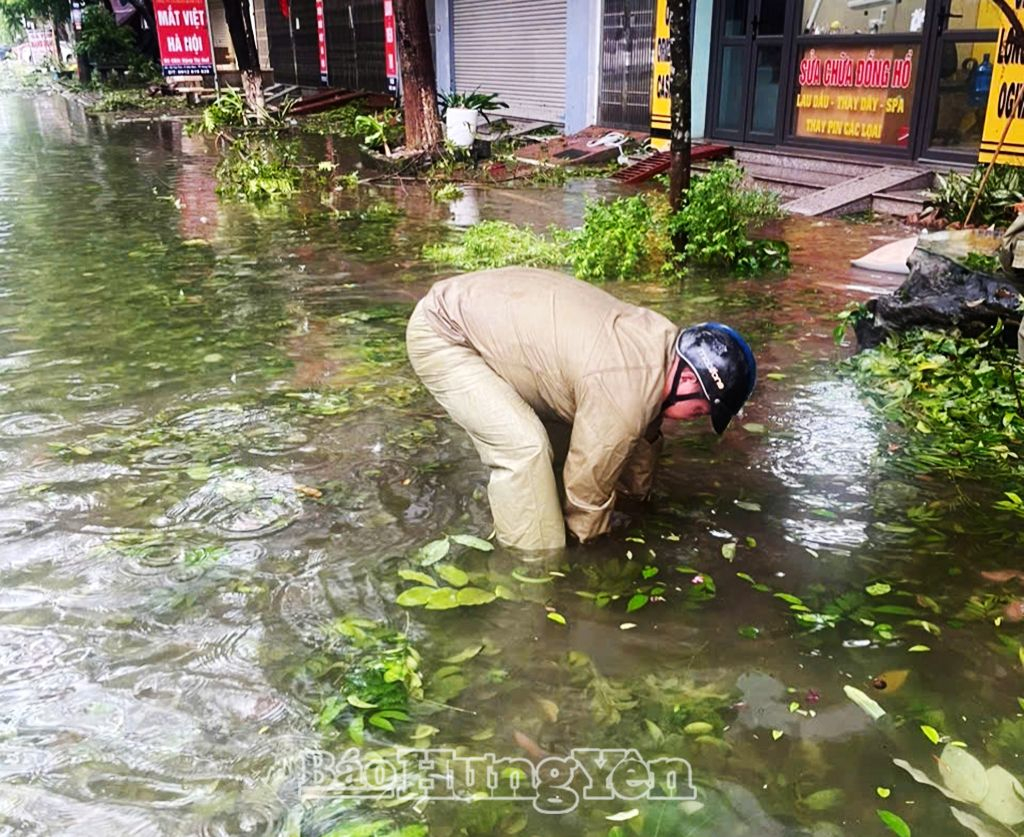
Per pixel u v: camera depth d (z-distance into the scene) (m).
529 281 3.30
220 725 2.55
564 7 15.47
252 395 4.92
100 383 5.12
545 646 2.88
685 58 7.60
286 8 28.44
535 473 3.25
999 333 5.07
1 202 11.45
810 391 4.82
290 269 7.74
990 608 3.05
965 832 2.19
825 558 3.34
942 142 9.90
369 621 3.00
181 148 17.56
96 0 38.44
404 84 13.43
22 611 3.06
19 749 2.46
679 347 3.09
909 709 2.59
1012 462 4.04
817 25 11.08
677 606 3.07
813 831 2.19
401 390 4.95
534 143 15.35
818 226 8.91
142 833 2.20
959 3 9.43
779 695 2.65
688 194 7.63
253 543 3.47
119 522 3.64
